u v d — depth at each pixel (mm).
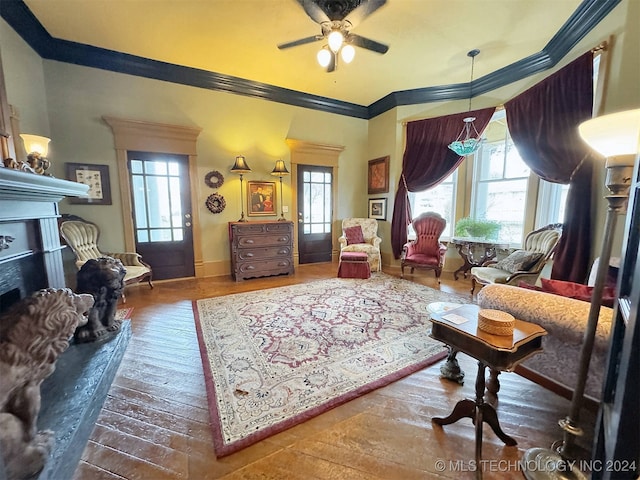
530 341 1249
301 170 4980
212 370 1945
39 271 1757
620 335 948
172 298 3400
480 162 4289
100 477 1186
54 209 1873
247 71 3910
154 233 3979
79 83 3355
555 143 2910
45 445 1102
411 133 4621
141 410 1575
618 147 1039
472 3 2488
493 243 3684
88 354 1891
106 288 2174
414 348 2254
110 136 3562
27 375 1079
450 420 1424
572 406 1174
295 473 1213
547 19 2697
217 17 2701
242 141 4395
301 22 2781
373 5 2322
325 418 1524
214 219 4324
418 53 3332
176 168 4023
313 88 4473
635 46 2191
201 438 1389
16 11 2551
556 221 3420
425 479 1190
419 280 4207
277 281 4148
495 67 3699
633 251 901
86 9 2588
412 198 5074
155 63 3641
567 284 1593
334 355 2141
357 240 4871
